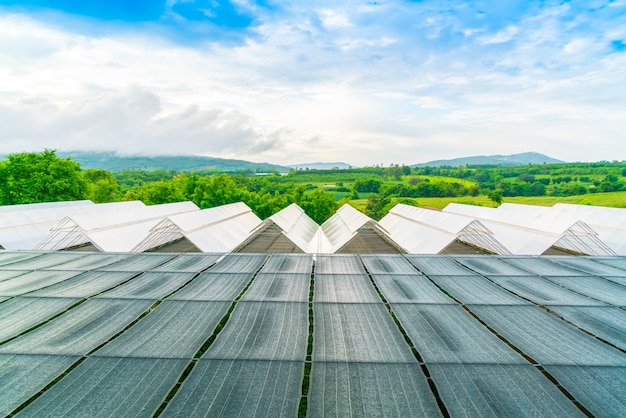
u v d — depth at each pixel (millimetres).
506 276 13086
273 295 10789
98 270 13453
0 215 22266
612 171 114812
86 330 8438
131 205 34000
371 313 9523
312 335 8688
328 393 6141
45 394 6070
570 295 11109
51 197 35781
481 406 5836
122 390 6184
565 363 7078
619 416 5672
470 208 32562
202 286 11617
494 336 8242
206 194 52969
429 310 9750
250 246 24422
